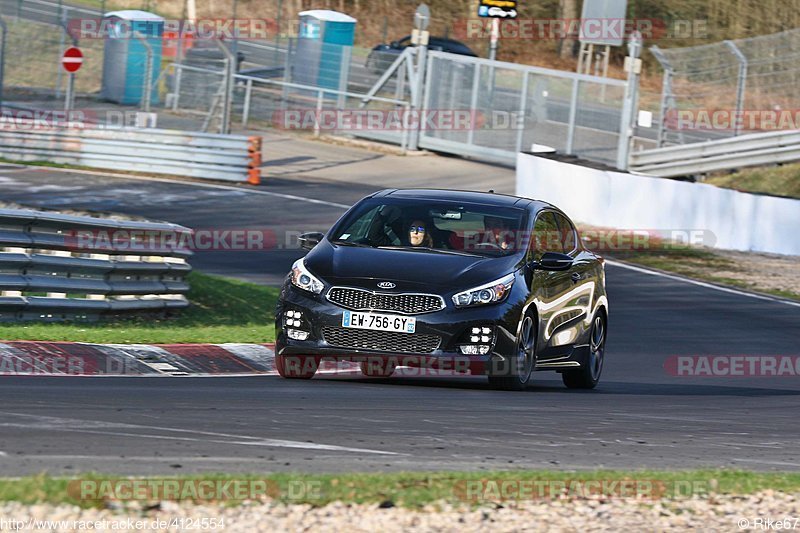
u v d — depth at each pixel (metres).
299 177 107.62
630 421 30.50
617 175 93.69
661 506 19.62
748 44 118.56
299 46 134.00
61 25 130.38
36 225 43.19
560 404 33.12
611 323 59.81
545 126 116.94
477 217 36.97
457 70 122.62
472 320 33.09
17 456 20.48
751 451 26.77
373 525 17.36
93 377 33.62
